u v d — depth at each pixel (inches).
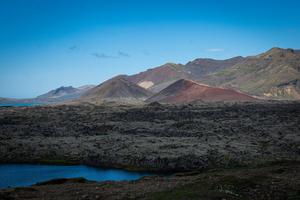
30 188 2337.6
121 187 2324.1
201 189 1838.1
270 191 1720.0
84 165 5344.5
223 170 3868.1
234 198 1568.7
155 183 2480.3
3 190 2352.4
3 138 7170.3
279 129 7642.7
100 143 6889.8
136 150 5964.6
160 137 7539.4
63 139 7436.0
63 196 1995.6
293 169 2566.4
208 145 6259.8
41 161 5629.9
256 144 6328.7
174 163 5027.1
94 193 2027.6
